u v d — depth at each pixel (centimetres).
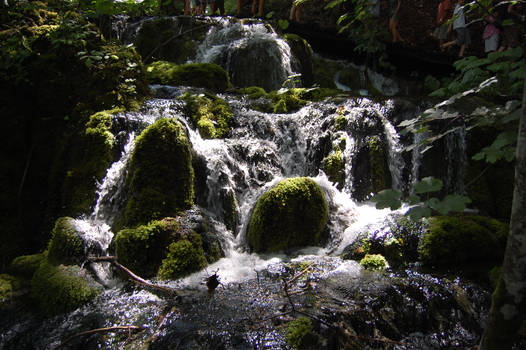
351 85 872
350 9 835
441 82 841
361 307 246
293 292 265
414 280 279
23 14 465
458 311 257
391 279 280
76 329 239
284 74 700
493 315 171
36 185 404
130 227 321
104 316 249
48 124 419
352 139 440
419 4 849
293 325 225
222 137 447
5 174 389
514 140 198
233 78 691
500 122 216
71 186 374
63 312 257
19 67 410
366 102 489
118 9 536
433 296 263
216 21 780
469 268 301
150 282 287
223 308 249
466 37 641
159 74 585
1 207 377
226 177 385
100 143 382
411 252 315
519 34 512
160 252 304
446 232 311
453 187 433
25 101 419
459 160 434
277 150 456
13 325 246
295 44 766
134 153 346
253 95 564
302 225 345
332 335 221
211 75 592
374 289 266
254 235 343
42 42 443
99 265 302
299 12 820
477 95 501
